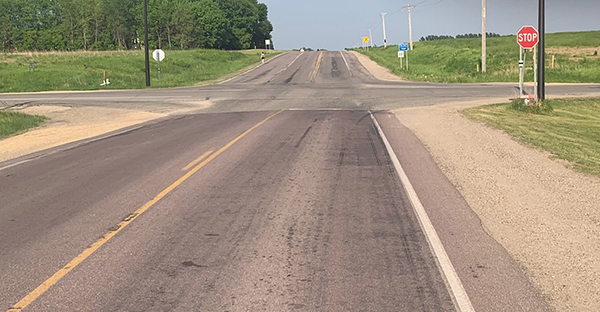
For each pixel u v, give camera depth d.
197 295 4.51
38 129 18.72
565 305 4.27
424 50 86.06
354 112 20.66
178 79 47.47
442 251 5.50
